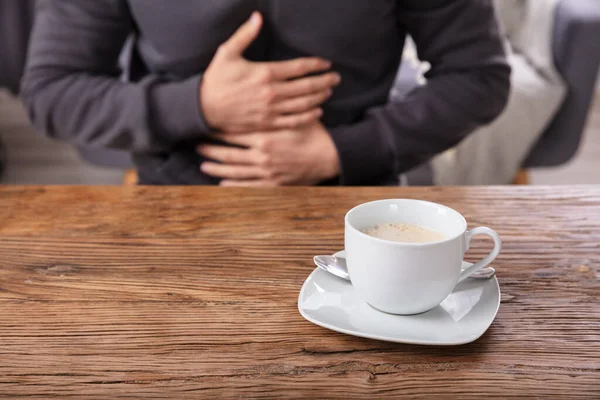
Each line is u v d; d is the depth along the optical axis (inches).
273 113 46.3
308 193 39.0
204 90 46.1
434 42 49.1
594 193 39.0
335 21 46.6
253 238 34.9
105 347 28.5
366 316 29.9
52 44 49.1
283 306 30.8
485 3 49.0
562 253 34.0
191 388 26.1
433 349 28.4
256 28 45.8
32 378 26.6
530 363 27.6
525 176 93.0
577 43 84.7
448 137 48.3
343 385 26.3
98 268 32.9
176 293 31.4
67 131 49.0
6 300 31.1
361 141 47.1
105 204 37.9
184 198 38.5
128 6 49.0
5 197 38.6
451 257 28.5
